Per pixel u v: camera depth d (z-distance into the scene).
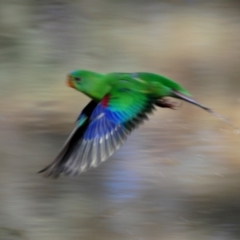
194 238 11.54
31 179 12.98
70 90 17.20
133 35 19.50
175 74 18.09
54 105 16.66
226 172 13.75
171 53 18.78
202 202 12.54
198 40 19.17
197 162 14.06
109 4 20.56
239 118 16.30
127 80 5.55
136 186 12.91
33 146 14.58
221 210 12.30
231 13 20.22
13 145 14.56
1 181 12.88
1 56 18.62
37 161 13.87
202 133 15.35
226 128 15.63
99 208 12.09
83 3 20.45
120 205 12.23
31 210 11.97
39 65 18.42
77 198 12.34
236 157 14.42
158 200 12.52
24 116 16.12
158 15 20.19
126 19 20.03
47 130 15.43
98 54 18.89
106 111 5.30
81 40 19.33
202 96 17.25
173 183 13.13
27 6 19.98
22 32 19.38
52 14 19.97
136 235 11.48
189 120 15.80
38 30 19.45
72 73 5.62
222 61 18.45
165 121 15.66
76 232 11.48
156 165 13.80
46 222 11.68
